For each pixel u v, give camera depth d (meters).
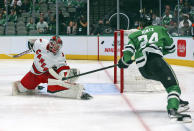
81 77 10.66
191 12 16.27
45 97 7.34
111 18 17.36
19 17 18.53
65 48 16.84
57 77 7.25
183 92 8.05
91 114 5.85
